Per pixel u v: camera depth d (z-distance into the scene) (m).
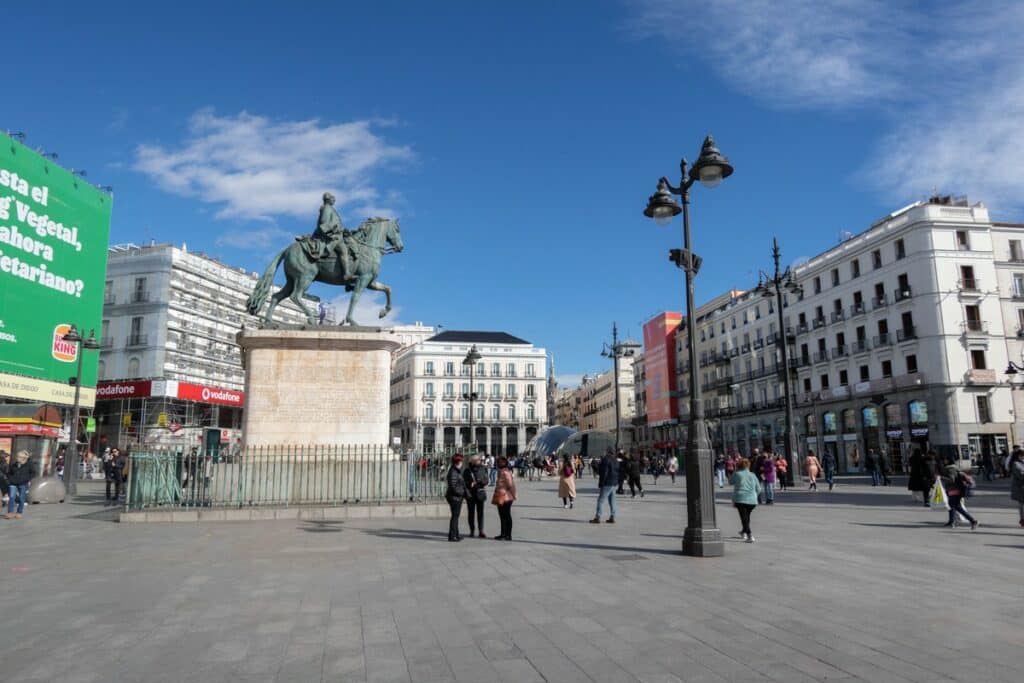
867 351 55.22
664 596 7.55
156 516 15.42
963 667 5.02
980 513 17.67
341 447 16.47
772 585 8.13
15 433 27.72
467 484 13.06
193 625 6.49
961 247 50.72
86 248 43.38
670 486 35.84
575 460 52.34
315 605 7.28
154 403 53.81
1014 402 49.38
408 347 106.50
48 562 10.24
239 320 68.69
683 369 85.94
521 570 9.30
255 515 15.67
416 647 5.72
